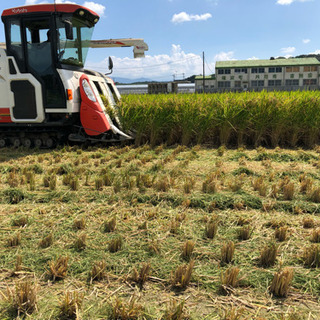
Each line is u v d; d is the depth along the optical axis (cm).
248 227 273
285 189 365
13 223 298
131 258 235
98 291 197
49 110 678
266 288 199
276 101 720
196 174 476
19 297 179
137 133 762
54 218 312
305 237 270
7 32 670
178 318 169
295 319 168
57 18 652
